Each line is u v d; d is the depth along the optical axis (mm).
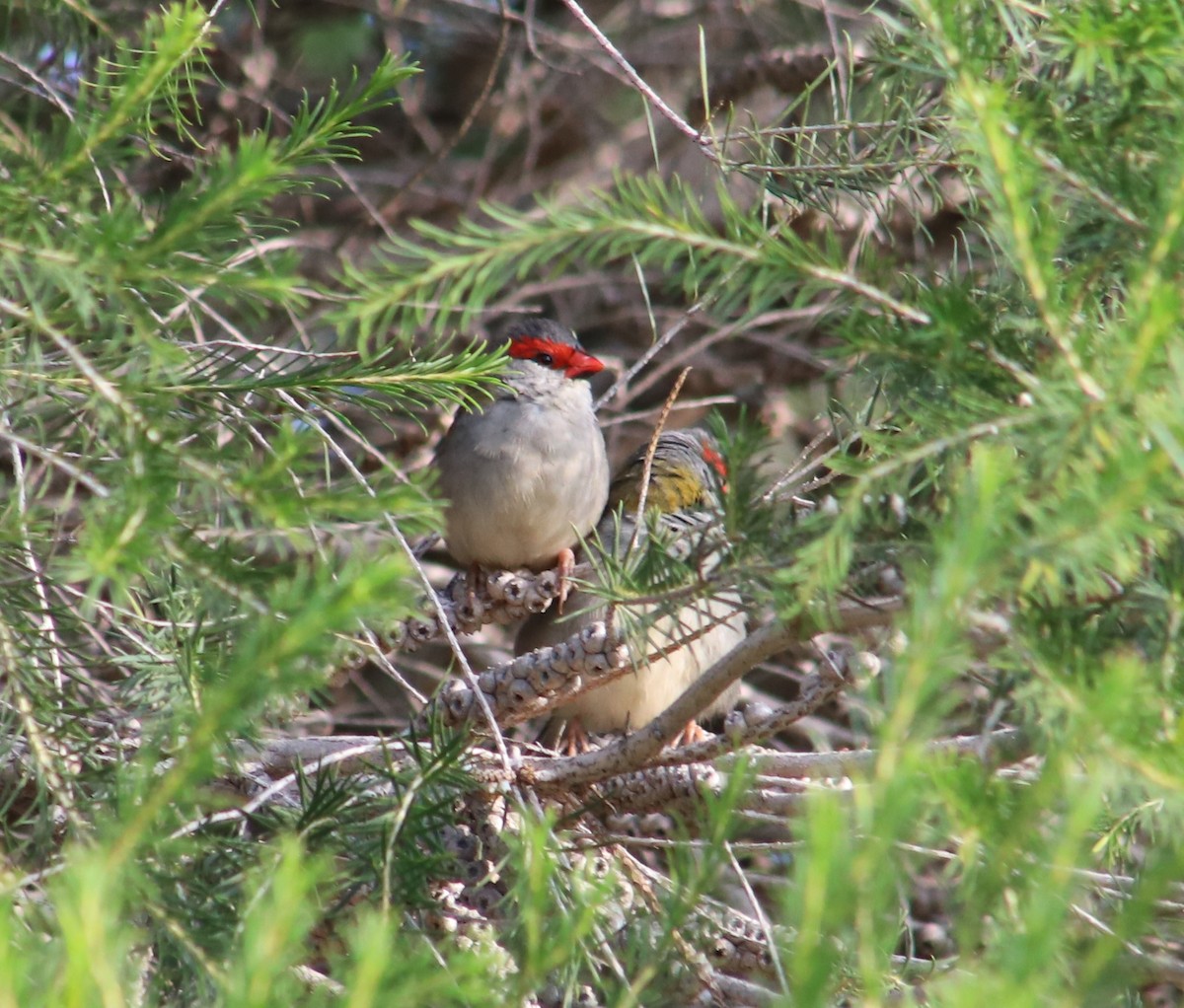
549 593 9227
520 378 9500
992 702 4113
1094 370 3373
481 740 6453
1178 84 3752
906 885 4246
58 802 4473
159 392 4234
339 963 2963
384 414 10961
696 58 13477
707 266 3879
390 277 3844
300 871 2645
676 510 9898
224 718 3049
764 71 10969
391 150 14039
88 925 2434
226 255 4199
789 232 3807
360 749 6262
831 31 7469
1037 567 3170
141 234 3893
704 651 9031
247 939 2676
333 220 13375
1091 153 3883
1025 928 2516
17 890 3533
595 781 6461
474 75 14148
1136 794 3354
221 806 4664
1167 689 3346
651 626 4539
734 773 3496
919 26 4793
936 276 4312
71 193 4027
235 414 4746
